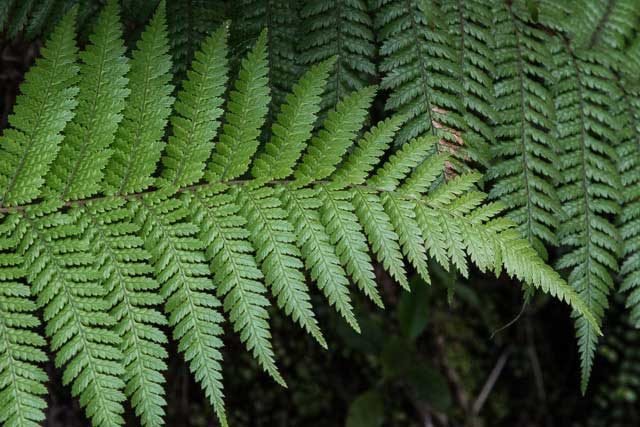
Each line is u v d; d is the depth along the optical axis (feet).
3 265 3.08
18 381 2.95
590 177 3.43
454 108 3.33
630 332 7.80
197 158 3.13
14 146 3.09
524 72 3.47
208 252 3.07
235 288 3.05
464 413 7.06
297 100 3.14
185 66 3.42
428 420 6.75
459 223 3.11
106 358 3.05
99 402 2.97
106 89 3.11
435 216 3.11
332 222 3.10
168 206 3.10
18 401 2.94
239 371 5.70
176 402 5.36
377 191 3.13
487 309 7.27
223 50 3.15
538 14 3.57
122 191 3.11
